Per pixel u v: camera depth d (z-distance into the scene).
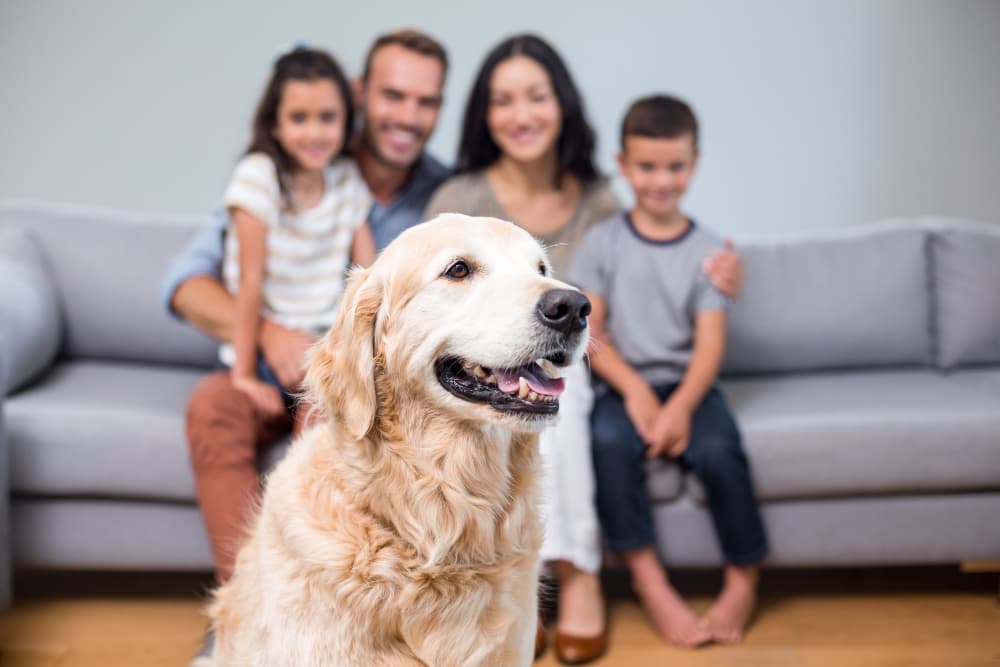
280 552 1.35
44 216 2.89
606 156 3.89
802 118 3.89
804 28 3.82
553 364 1.35
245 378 2.24
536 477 1.43
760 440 2.28
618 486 2.22
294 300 2.40
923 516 2.32
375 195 2.67
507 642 1.36
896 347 2.82
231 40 3.76
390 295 1.37
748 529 2.23
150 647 2.20
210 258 2.49
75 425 2.25
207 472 2.10
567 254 2.50
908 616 2.35
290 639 1.31
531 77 2.45
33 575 2.62
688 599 2.48
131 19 3.73
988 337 2.79
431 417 1.35
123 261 2.84
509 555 1.38
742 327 2.77
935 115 3.88
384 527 1.33
